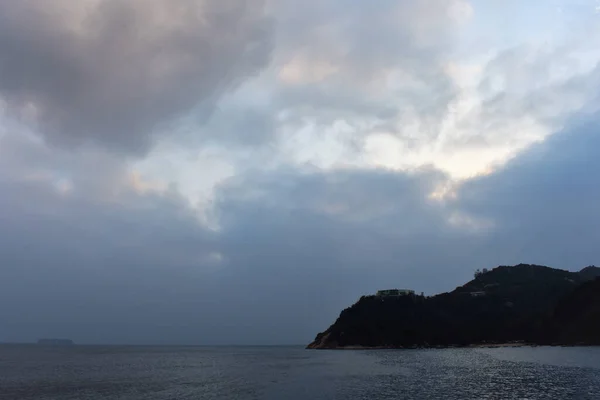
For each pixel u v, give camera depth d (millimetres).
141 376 85312
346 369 93000
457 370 81562
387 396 52688
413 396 52000
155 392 60062
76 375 88688
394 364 101500
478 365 90938
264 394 56406
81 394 58875
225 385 67188
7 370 102812
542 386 57062
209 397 54438
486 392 53344
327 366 103750
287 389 61000
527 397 49062
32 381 76500
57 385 69812
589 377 65438
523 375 69875
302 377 78062
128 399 53750
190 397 54844
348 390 58656
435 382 64500
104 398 54938
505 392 52938
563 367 81062
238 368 105062
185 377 82125
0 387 67438
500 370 78812
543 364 88062
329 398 52031
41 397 56406
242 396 54906
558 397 48500
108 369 105562
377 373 81438
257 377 79812
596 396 48969
